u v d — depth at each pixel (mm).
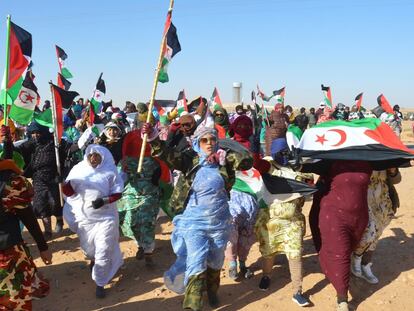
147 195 6398
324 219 5184
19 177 4117
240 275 6070
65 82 9617
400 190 11352
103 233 5566
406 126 37719
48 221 7852
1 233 4082
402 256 6785
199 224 4789
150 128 4906
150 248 6383
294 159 5785
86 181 5641
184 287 5043
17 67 6121
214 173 4797
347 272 5051
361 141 5352
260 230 5574
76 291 5832
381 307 5270
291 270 5379
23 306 4188
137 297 5621
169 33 5410
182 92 12992
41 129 7742
